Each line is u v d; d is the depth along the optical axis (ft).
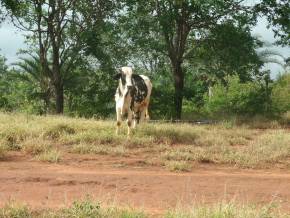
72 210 22.97
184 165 38.47
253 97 99.19
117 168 38.19
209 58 90.89
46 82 95.50
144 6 87.20
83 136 46.68
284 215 23.58
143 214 23.32
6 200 26.71
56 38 90.94
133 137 48.39
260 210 23.91
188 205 25.67
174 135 51.24
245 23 85.25
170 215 23.00
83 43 90.99
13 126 47.01
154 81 96.07
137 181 32.55
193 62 94.53
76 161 39.96
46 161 39.47
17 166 37.29
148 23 86.99
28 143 42.86
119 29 89.35
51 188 30.12
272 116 86.89
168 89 94.53
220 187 31.68
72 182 31.58
